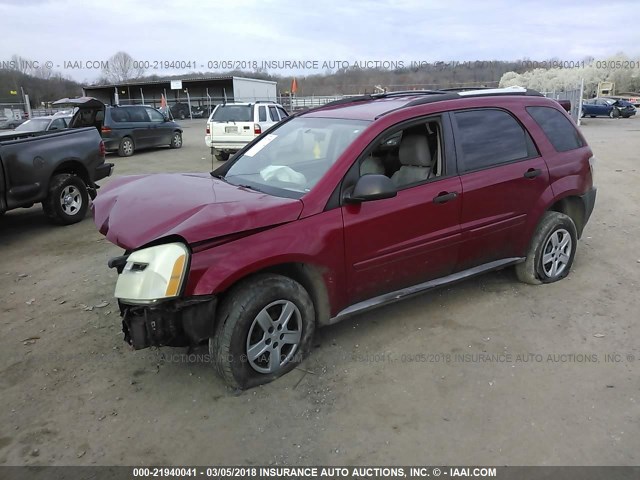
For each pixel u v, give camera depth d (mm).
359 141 3549
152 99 47094
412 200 3689
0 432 2941
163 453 2754
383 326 4035
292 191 3525
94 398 3238
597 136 21000
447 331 3936
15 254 6219
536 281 4699
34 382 3436
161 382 3393
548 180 4484
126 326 3123
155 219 3188
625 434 2777
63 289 5051
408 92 4750
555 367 3422
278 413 3045
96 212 3705
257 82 41656
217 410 3084
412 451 2709
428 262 3883
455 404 3070
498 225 4215
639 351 3604
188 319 2967
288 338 3365
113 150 16484
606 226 6719
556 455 2645
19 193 6750
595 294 4539
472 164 4055
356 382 3314
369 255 3553
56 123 17062
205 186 3797
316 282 3432
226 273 2982
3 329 4215
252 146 4484
